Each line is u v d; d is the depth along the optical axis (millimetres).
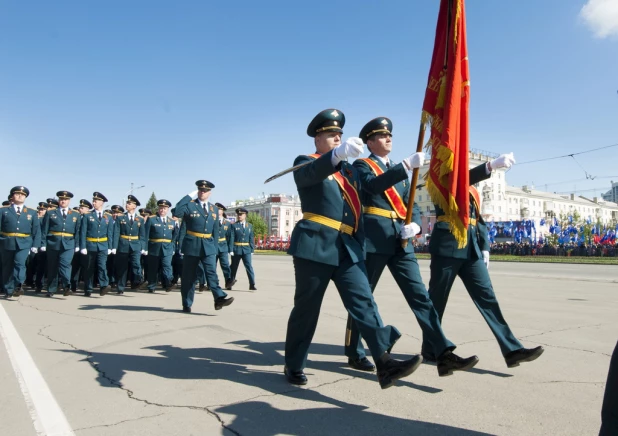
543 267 21594
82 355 4652
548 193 96812
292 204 113250
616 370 1936
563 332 5766
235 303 8633
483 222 4391
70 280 10180
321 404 3326
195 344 5195
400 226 3998
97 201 10141
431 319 3676
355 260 3414
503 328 3990
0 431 2846
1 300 9047
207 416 3088
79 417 3064
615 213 109188
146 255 11094
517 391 3604
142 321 6621
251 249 11391
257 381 3869
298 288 3596
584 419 3043
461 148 3520
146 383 3793
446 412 3174
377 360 3156
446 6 3613
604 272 17672
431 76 3637
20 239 9344
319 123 3754
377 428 2902
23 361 4402
